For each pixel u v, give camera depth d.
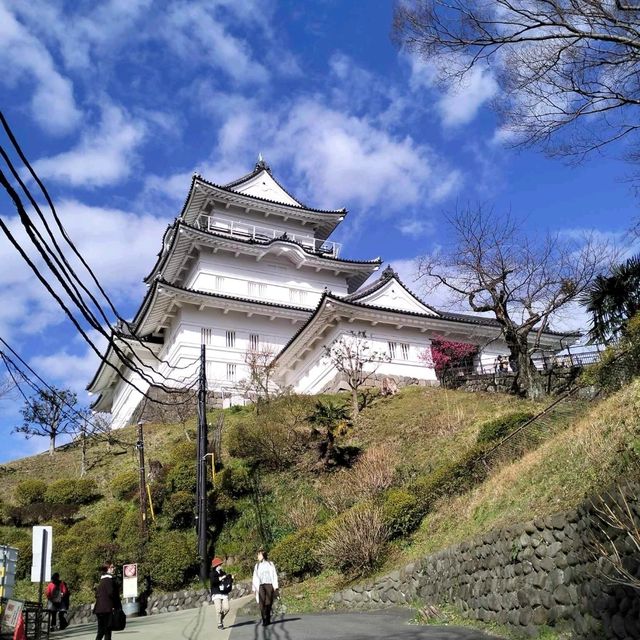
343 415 27.69
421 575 14.11
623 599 7.71
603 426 11.88
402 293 40.00
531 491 12.62
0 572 11.59
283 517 23.59
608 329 19.05
